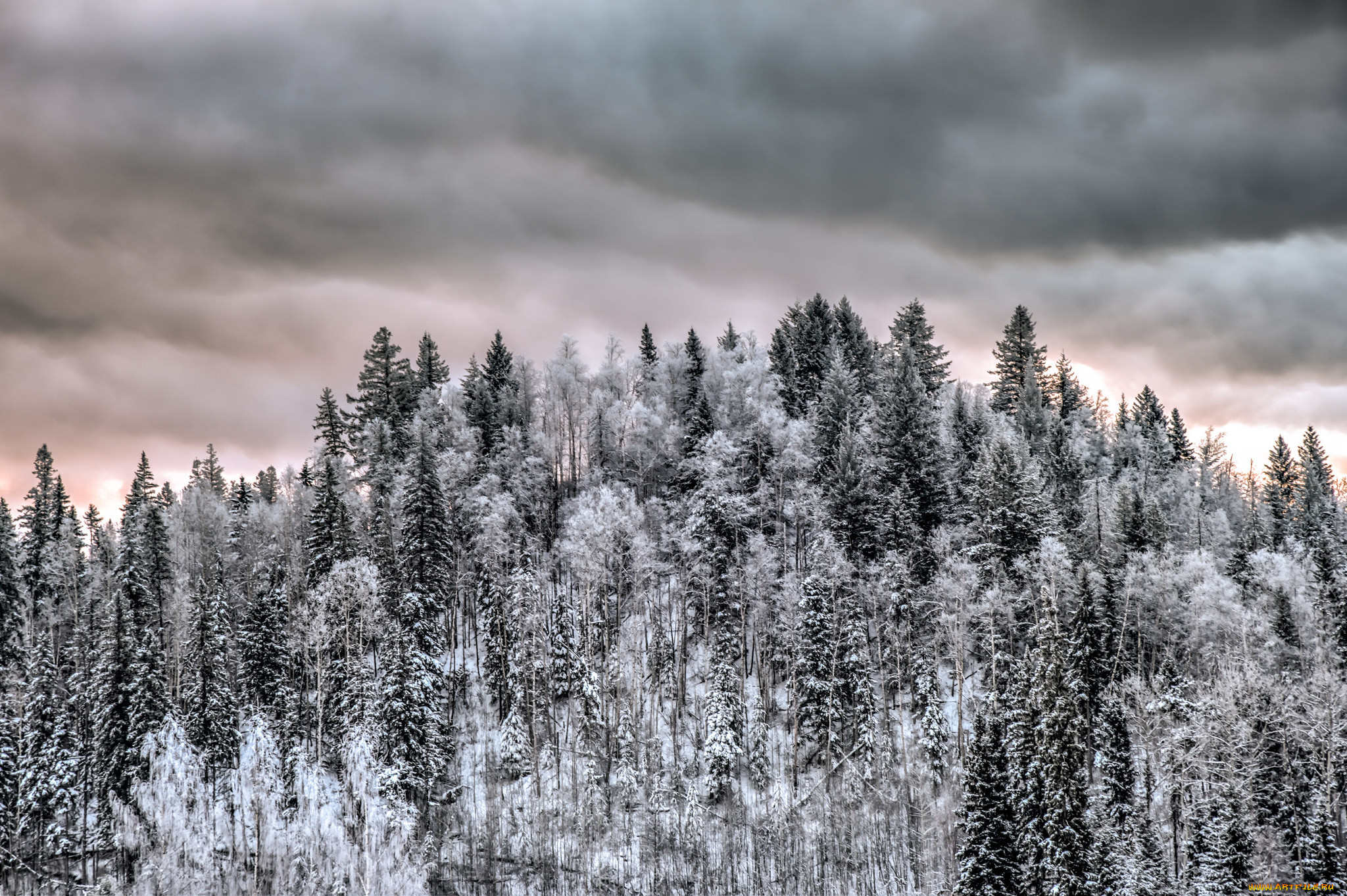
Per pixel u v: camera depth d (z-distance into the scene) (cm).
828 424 9369
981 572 7288
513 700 7275
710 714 6919
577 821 6519
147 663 6650
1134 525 7894
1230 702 5384
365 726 6612
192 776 6284
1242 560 8256
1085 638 6244
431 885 6044
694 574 8206
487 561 7988
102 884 5531
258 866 5759
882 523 7988
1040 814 5062
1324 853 5028
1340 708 5494
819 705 6894
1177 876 5078
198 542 9662
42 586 9106
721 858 6297
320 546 8181
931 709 6631
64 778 6159
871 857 6134
